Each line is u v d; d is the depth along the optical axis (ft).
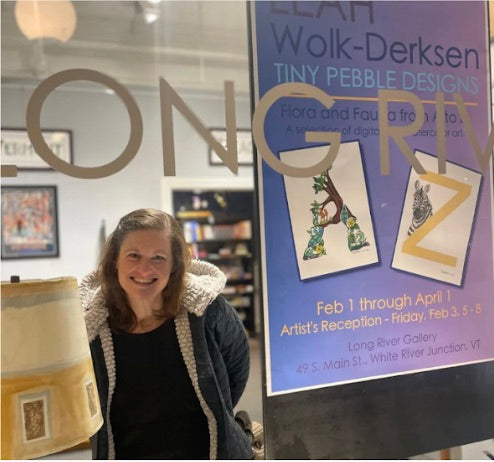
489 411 5.61
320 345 4.93
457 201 5.40
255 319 22.26
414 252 5.26
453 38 5.34
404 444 5.25
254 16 4.63
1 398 3.08
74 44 12.35
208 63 13.30
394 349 5.20
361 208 5.03
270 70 4.68
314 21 4.82
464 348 5.50
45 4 10.80
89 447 5.00
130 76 13.47
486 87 5.49
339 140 4.56
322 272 4.92
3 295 3.12
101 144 15.52
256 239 4.74
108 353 4.48
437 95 4.98
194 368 4.49
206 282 4.73
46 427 3.16
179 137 17.66
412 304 5.27
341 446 5.01
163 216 4.71
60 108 15.07
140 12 11.22
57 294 3.29
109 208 16.80
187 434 4.59
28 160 14.06
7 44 11.93
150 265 4.41
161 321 4.54
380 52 5.05
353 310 5.04
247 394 7.19
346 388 5.03
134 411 4.55
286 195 4.78
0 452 3.06
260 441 5.45
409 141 5.20
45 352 3.19
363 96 4.99
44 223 16.21
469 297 5.51
